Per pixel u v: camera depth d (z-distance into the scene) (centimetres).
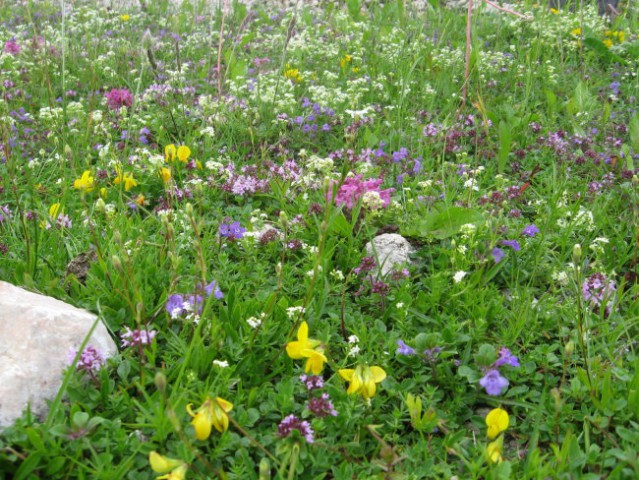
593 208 53
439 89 80
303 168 58
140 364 34
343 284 43
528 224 52
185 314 38
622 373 35
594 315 41
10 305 35
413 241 50
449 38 103
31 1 113
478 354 35
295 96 80
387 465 29
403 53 85
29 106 75
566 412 34
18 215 49
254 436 33
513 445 35
